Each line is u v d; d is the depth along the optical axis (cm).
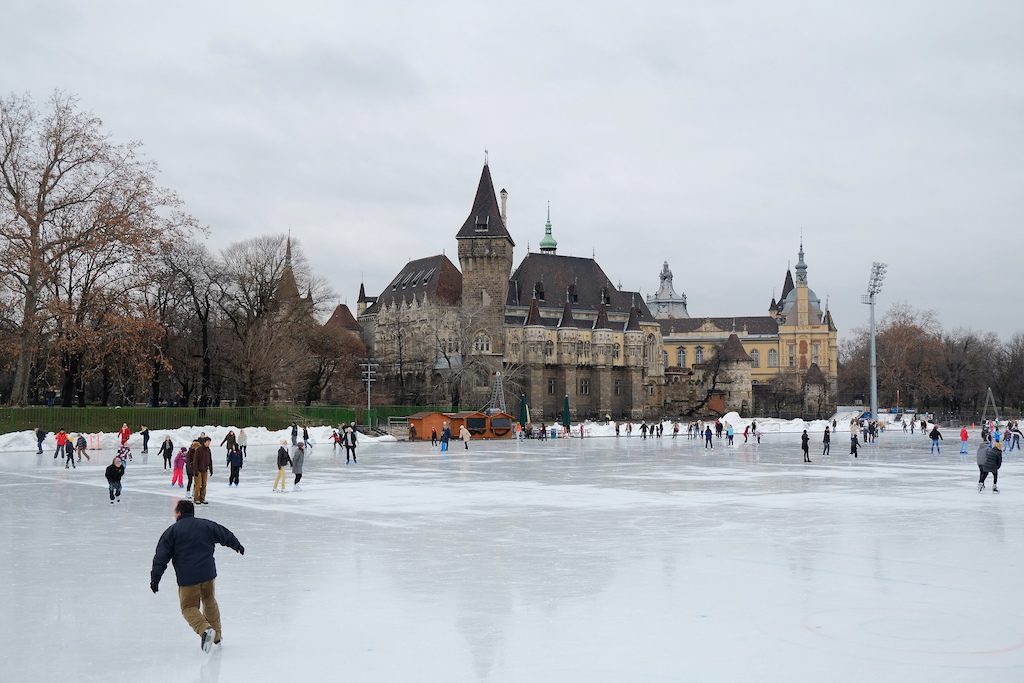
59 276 8388
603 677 1331
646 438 11638
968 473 5316
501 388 13038
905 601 1825
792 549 2483
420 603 1828
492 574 2131
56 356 8656
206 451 3684
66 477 5038
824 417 18838
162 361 8975
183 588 1475
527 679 1326
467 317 15088
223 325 12125
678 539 2675
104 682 1328
